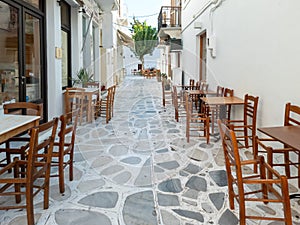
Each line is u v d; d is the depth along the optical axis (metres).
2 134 2.11
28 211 2.05
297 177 2.50
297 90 2.90
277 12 3.27
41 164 2.40
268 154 2.38
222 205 2.45
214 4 5.88
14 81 4.20
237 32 4.60
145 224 2.18
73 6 6.75
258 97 3.65
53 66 5.36
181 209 2.41
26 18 4.47
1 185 2.79
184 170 3.29
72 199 2.56
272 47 3.41
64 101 6.00
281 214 2.27
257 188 2.73
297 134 2.31
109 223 2.19
